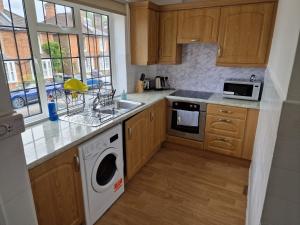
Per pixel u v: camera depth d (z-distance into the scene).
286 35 1.03
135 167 2.46
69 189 1.54
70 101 2.29
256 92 2.67
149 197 2.20
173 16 2.96
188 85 3.47
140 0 2.97
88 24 2.48
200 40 2.87
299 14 0.67
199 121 2.94
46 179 1.34
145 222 1.89
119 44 2.96
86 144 1.61
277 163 0.79
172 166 2.78
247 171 2.69
